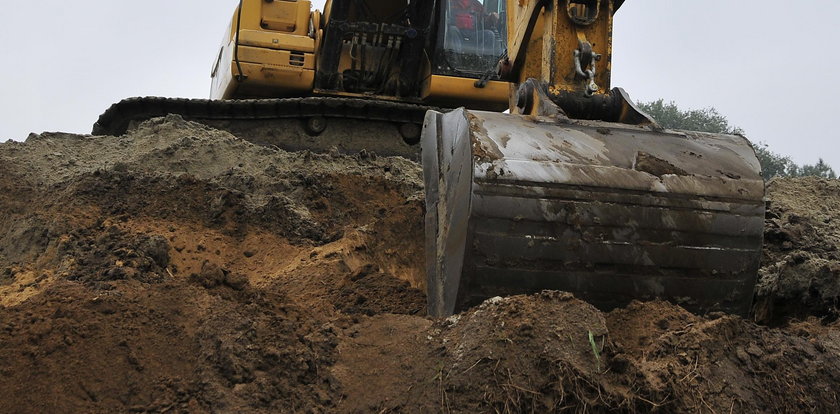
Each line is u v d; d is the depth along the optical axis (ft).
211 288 17.84
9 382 14.48
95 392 14.44
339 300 22.09
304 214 30.35
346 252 26.50
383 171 36.01
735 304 17.02
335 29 38.70
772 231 25.39
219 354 15.03
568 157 16.98
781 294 21.06
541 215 16.33
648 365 14.58
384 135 40.78
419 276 28.96
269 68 39.63
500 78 22.68
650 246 16.60
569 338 14.30
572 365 13.89
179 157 33.35
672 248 16.65
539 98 19.69
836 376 15.62
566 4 20.26
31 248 26.14
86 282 18.38
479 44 39.75
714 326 15.47
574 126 18.06
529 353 14.19
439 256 18.10
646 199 16.69
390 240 29.84
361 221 32.30
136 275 19.29
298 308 17.21
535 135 17.40
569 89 20.11
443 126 19.10
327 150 40.24
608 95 20.11
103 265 21.62
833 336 17.15
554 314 14.65
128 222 27.63
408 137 40.78
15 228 27.68
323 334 15.93
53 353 14.99
